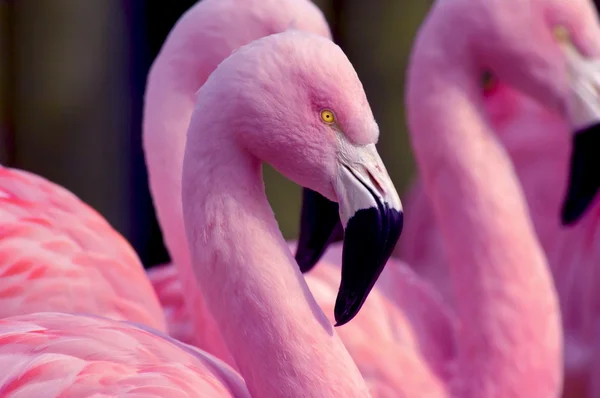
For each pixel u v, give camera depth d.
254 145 3.55
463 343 5.33
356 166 3.49
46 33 9.50
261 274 3.59
